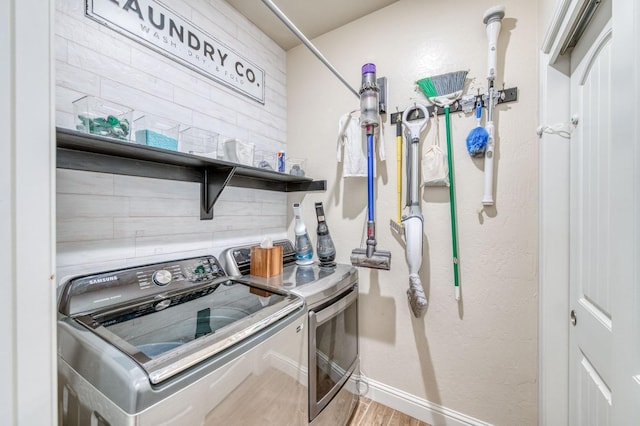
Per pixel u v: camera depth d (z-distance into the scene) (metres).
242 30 1.63
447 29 1.40
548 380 1.08
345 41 1.73
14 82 0.40
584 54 0.92
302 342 1.01
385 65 1.58
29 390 0.42
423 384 1.46
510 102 1.24
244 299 1.04
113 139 0.81
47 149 0.44
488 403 1.31
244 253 1.47
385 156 1.58
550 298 1.08
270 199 1.83
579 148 0.96
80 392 0.63
